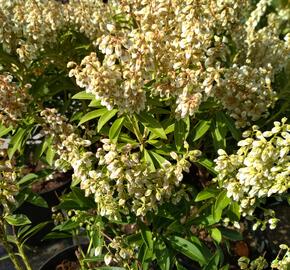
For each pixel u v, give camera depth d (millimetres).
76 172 352
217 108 410
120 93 346
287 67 477
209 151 468
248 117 432
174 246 384
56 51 490
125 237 392
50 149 431
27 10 452
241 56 497
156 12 369
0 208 493
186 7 349
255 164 323
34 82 496
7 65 470
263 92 394
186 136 382
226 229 404
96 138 442
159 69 370
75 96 401
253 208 376
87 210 446
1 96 375
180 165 339
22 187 431
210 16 423
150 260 377
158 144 397
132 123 386
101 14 473
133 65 339
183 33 351
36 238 568
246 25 598
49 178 556
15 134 432
